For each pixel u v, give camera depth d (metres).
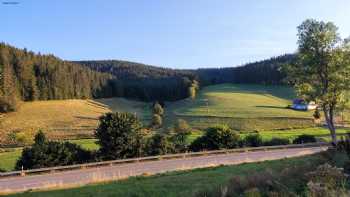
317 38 39.16
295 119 97.19
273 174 13.73
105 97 176.50
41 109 123.69
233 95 155.62
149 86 176.88
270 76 190.88
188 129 83.81
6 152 62.53
